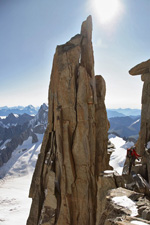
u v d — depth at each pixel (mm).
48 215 23625
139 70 26297
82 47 27172
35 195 27094
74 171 24156
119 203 12102
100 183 17219
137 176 15562
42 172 28000
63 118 25188
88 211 23188
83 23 27797
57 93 25906
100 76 28656
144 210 10625
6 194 111562
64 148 24547
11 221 70938
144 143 23250
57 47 27172
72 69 25266
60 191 24453
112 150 31359
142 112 24688
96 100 26359
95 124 26234
